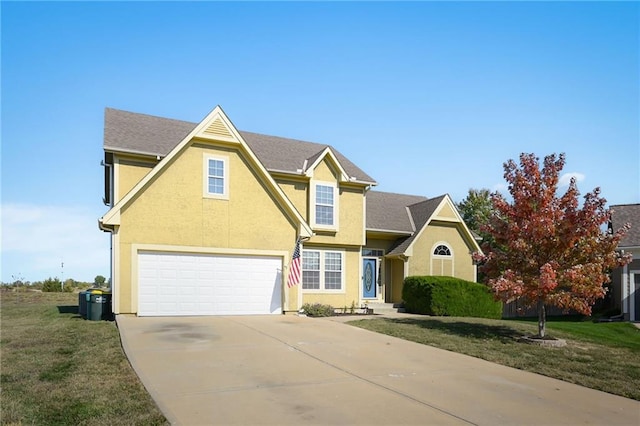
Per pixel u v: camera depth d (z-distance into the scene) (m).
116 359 9.37
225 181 17.56
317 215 21.66
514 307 26.05
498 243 14.10
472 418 6.43
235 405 6.68
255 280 17.83
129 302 15.78
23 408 6.52
